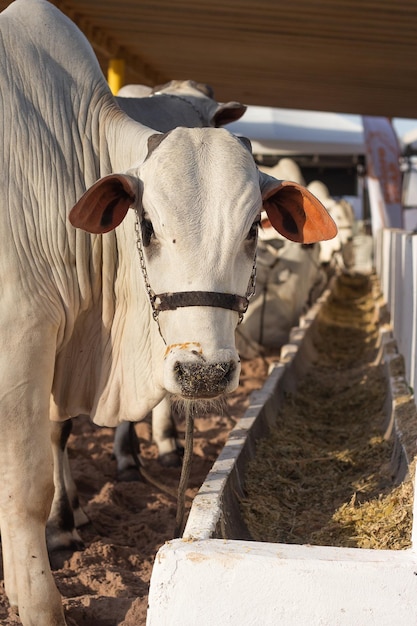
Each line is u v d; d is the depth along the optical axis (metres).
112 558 4.01
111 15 8.08
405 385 5.91
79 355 3.69
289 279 9.12
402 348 7.11
